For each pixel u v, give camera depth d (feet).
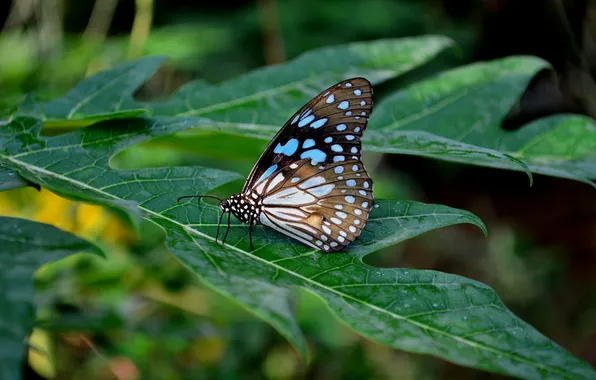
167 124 1.53
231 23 4.13
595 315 4.21
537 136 1.61
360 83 1.51
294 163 1.48
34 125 1.50
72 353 1.98
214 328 2.09
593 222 4.57
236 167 2.80
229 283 1.30
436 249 4.60
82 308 1.82
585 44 4.20
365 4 4.12
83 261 1.94
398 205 1.48
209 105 1.66
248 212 1.44
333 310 1.31
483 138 1.62
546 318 4.28
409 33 4.18
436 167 4.80
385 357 3.62
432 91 1.66
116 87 1.64
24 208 1.95
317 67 1.70
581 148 1.59
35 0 3.16
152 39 3.39
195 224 1.42
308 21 3.98
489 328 1.29
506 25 4.31
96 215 1.97
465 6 4.43
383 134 1.58
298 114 1.51
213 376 2.51
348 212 1.44
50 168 1.45
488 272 4.53
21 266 1.24
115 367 2.05
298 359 2.86
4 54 2.99
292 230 1.43
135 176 1.46
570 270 4.49
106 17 3.61
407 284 1.34
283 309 1.24
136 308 2.00
